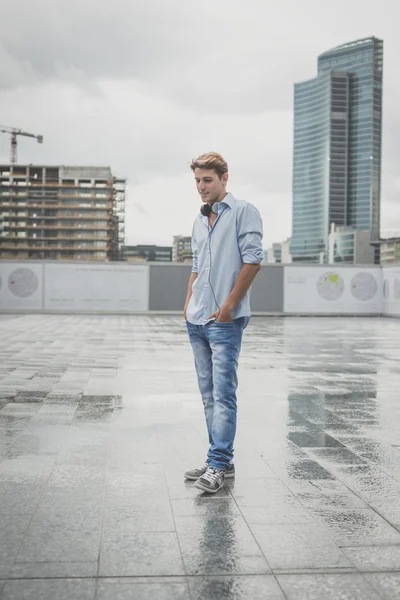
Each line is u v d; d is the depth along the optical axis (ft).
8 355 31.35
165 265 89.15
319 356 33.19
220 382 10.54
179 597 6.37
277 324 69.62
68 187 564.30
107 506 9.16
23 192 565.12
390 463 11.94
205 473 10.23
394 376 25.09
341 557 7.41
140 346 37.27
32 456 12.00
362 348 38.47
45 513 8.82
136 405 17.69
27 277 86.99
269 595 6.43
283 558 7.37
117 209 606.55
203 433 14.21
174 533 8.13
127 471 11.07
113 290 88.38
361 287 92.63
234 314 10.50
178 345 38.09
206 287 10.73
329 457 12.37
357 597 6.40
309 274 91.86
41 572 6.89
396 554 7.52
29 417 15.81
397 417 16.58
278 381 23.43
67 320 70.64
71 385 21.36
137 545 7.70
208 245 10.78
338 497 9.79
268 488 10.24
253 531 8.24
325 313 92.32
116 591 6.47
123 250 616.39
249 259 10.39
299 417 16.51
